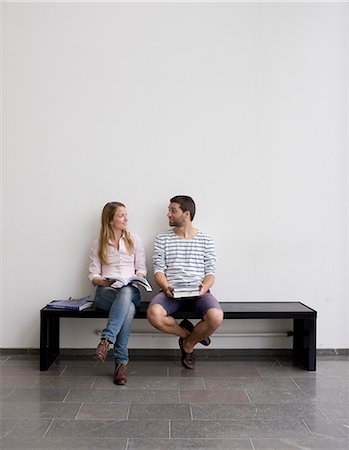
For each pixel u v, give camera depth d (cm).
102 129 352
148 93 353
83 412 245
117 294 305
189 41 354
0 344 352
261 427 229
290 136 357
